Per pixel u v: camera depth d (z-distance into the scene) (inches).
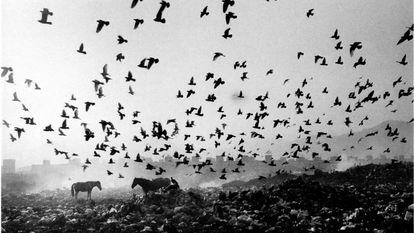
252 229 539.8
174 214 639.8
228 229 545.3
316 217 596.7
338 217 608.1
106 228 552.1
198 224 577.6
